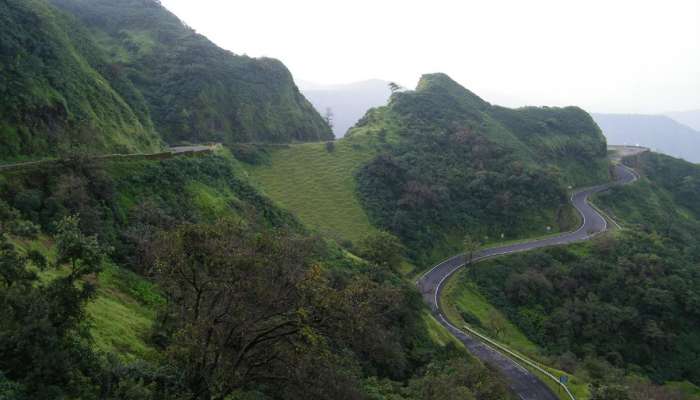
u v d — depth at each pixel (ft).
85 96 164.25
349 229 239.09
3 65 136.56
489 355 155.12
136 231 116.26
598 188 364.99
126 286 96.53
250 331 56.34
